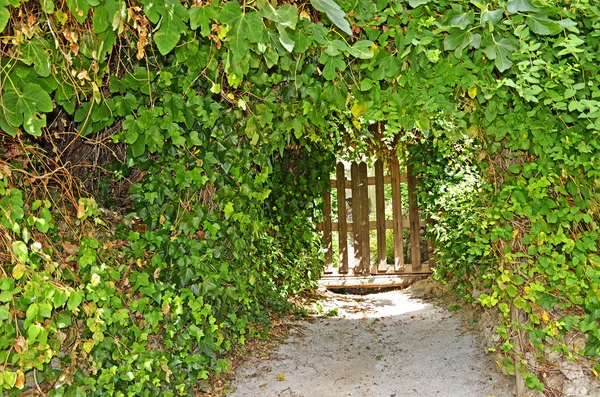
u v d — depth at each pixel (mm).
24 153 2930
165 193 3525
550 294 3562
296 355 5383
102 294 2965
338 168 8766
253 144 3605
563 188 3293
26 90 2123
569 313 3615
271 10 1936
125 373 3215
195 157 3566
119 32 2131
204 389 4297
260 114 3457
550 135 3148
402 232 8711
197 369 3832
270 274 6688
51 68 2393
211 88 3174
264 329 5664
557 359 3711
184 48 2678
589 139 3039
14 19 2209
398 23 2709
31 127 2133
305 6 2688
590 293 3338
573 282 3369
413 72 2732
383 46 2738
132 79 2941
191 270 3623
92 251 2955
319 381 4742
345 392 4512
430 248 8484
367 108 3035
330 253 8766
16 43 2146
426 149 7605
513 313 3857
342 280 8703
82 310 3029
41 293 2521
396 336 6008
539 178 3479
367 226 8781
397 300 7957
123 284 3348
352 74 2990
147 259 3598
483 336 5203
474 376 4555
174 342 3678
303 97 3270
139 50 2508
